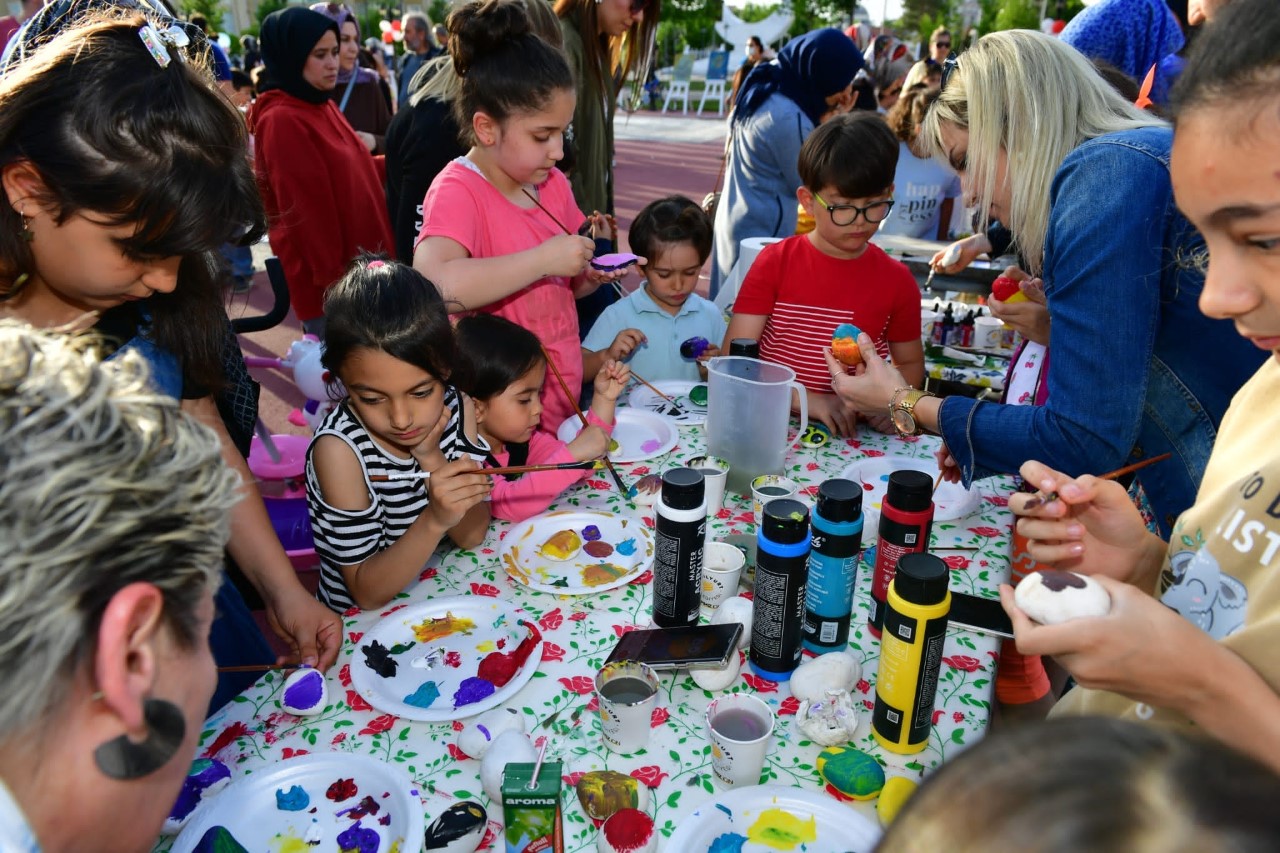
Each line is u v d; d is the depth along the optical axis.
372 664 1.27
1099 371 1.29
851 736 1.13
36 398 0.54
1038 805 0.37
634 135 17.48
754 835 0.97
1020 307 1.89
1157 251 1.25
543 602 1.44
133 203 1.05
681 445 2.08
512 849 0.91
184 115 1.08
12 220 1.07
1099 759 0.38
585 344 2.82
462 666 1.28
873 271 2.39
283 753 1.12
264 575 1.48
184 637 0.59
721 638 1.22
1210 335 1.30
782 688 1.23
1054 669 2.22
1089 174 1.29
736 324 2.47
